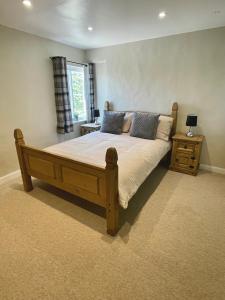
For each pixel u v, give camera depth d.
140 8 2.19
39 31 2.99
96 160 2.22
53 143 3.85
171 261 1.59
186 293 1.34
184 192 2.65
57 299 1.30
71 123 3.97
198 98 3.20
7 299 1.31
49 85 3.55
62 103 3.69
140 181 2.11
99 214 2.19
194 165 3.12
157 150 2.76
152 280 1.43
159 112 3.63
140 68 3.62
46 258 1.62
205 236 1.86
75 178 1.99
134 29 2.91
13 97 2.97
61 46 3.65
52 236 1.86
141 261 1.59
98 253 1.66
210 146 3.27
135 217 2.13
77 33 3.09
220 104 3.05
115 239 1.82
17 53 2.92
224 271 1.50
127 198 1.80
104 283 1.41
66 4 2.07
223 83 2.95
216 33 2.83
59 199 2.48
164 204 2.38
